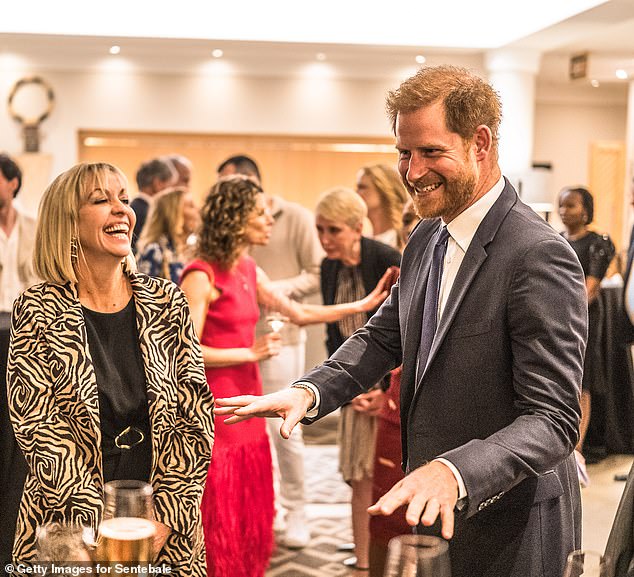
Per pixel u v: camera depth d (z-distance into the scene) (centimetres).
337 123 912
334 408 187
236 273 304
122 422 206
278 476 433
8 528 276
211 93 898
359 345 197
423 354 177
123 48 832
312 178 942
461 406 169
